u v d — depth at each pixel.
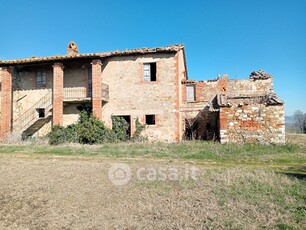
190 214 4.39
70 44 20.50
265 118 13.06
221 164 8.80
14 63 17.77
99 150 11.99
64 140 15.18
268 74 20.44
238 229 3.75
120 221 4.16
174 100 16.81
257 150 11.20
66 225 4.08
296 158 9.56
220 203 4.85
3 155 11.20
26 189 6.05
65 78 18.66
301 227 3.77
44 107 18.78
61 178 7.02
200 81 20.19
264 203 4.77
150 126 16.97
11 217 4.47
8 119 18.00
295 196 5.16
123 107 17.39
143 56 17.39
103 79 17.78
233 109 13.52
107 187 6.11
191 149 11.84
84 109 18.11
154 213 4.46
